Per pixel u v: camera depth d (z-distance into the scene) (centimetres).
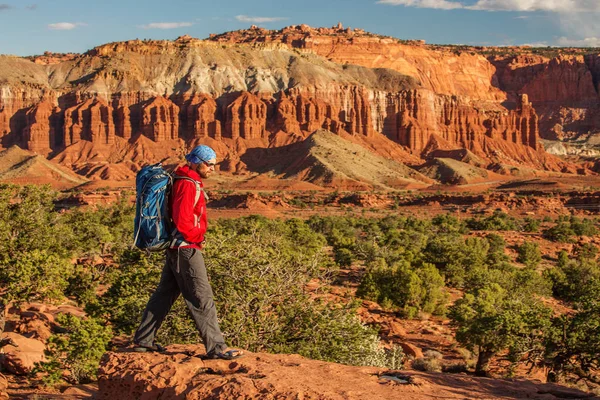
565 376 2370
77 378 1730
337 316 1661
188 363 747
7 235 2772
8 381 1662
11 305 2659
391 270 4184
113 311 1908
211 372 737
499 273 5088
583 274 5209
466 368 2758
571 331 2348
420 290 3888
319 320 1608
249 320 1525
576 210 14650
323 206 16288
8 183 3006
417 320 3850
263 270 1599
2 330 2116
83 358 1727
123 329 1864
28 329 2306
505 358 2986
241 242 1706
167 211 735
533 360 2470
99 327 1803
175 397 696
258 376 711
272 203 15388
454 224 11238
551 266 7338
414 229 9919
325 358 1599
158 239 731
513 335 2523
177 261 755
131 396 733
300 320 1600
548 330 2417
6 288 2269
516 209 14912
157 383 716
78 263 4234
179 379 718
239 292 1555
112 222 6147
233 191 18475
